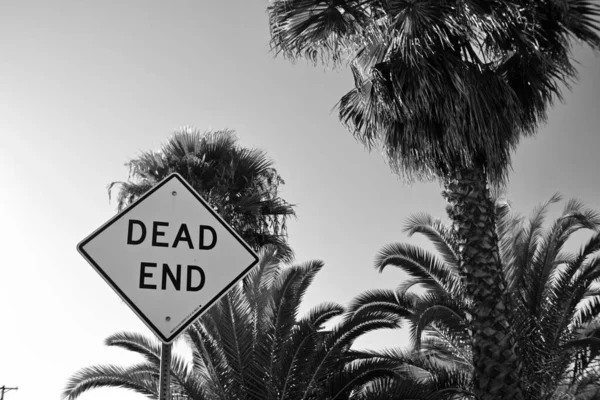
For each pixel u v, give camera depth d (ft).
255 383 34.47
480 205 31.04
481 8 29.68
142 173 53.98
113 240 11.76
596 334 32.91
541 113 32.53
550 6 29.71
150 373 35.70
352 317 35.88
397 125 32.24
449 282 38.17
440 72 29.99
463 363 39.91
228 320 34.96
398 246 38.88
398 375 35.12
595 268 35.94
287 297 35.45
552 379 36.27
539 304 37.32
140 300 11.60
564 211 37.14
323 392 34.63
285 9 30.96
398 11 29.86
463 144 30.50
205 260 12.13
